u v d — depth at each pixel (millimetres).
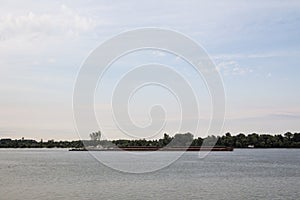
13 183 71500
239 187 67125
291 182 75500
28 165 128750
